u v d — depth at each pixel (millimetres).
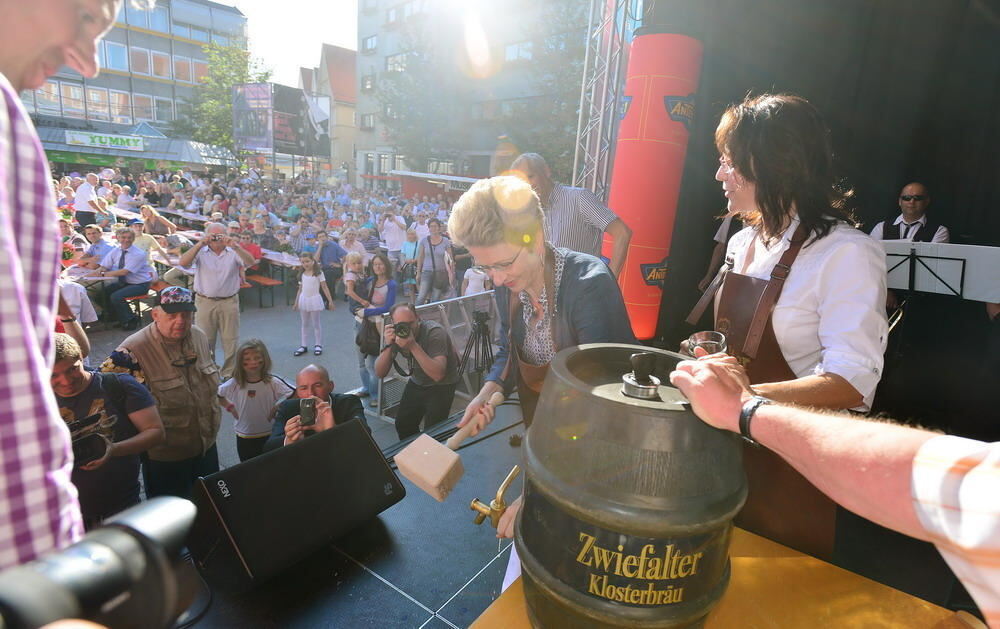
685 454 737
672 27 4078
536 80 18594
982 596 462
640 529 715
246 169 32469
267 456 1443
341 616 1269
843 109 4008
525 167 3279
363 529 1561
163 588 433
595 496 736
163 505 480
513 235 1231
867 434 592
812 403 1084
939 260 3307
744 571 1084
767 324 1317
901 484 524
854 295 1171
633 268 4469
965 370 3777
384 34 32938
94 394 2557
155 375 3084
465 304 5789
